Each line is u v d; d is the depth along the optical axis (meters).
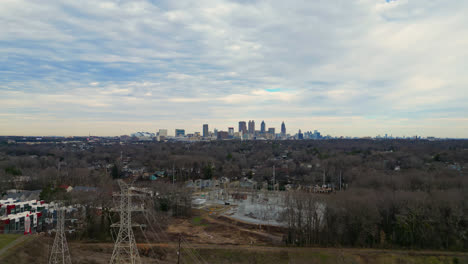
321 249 101.00
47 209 114.06
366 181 175.38
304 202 114.75
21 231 100.56
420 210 107.06
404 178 174.62
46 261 82.12
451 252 99.12
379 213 110.19
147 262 91.06
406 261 94.00
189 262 93.44
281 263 94.25
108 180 189.75
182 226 126.38
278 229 121.81
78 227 105.75
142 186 172.88
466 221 106.44
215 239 110.12
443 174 182.62
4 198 135.62
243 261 95.25
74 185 177.38
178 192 147.75
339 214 107.38
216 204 169.50
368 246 103.88
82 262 85.81
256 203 170.62
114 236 105.62
